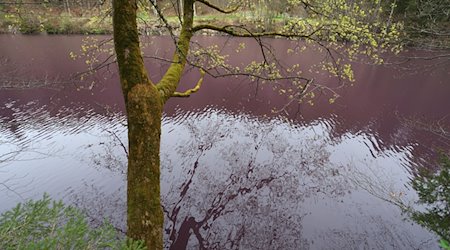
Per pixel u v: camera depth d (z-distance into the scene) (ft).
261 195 34.22
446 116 54.29
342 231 28.50
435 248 25.35
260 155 42.39
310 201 32.91
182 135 47.11
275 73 27.76
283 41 96.89
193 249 27.02
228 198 33.73
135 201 13.44
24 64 69.56
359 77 76.02
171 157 41.24
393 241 26.78
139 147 13.21
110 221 28.58
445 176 24.53
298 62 74.43
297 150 43.78
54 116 50.96
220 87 68.23
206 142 45.44
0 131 45.14
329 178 37.09
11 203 30.53
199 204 32.89
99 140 43.93
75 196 32.14
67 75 63.26
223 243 27.58
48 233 9.90
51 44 88.89
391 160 40.52
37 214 10.13
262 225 29.58
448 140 45.96
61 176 35.32
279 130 49.90
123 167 37.70
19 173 35.50
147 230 13.55
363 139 46.85
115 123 49.39
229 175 37.81
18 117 50.11
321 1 23.91
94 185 34.14
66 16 71.72
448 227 23.67
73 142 42.96
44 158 38.70
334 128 50.60
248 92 65.51
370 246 26.40
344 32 23.56
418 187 26.12
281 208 31.94
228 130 49.29
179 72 16.34
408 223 28.53
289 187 35.29
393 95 65.16
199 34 95.81
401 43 26.37
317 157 41.63
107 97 59.11
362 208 31.45
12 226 9.45
